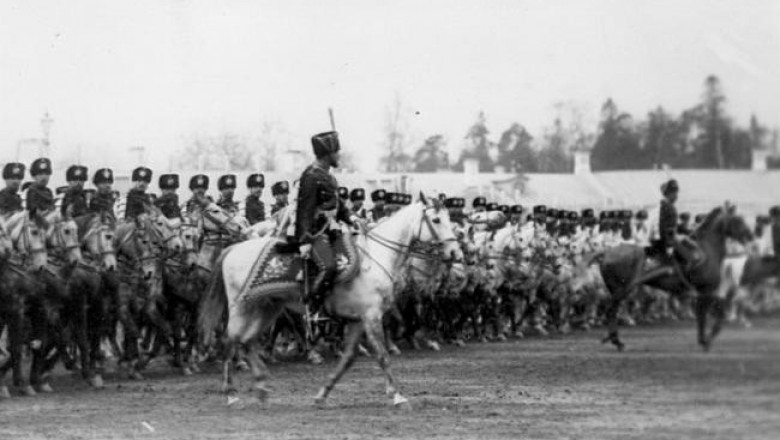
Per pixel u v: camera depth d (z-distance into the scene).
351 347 15.72
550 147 35.78
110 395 17.52
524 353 25.81
